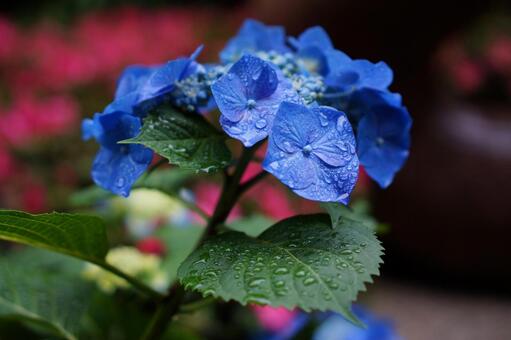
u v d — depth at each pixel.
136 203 0.85
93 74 1.64
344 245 0.53
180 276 0.53
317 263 0.52
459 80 2.31
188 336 0.71
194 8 2.94
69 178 1.30
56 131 1.31
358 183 1.32
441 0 1.60
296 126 0.53
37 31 2.35
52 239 0.58
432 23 1.66
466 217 1.83
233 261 0.53
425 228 1.88
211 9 2.66
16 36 1.93
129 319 0.72
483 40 2.69
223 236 0.55
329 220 0.55
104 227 0.58
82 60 1.62
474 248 1.87
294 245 0.54
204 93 0.56
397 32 1.68
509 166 1.81
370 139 0.58
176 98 0.56
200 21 2.22
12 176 1.24
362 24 1.66
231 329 0.98
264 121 0.53
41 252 0.76
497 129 1.85
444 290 1.95
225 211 0.59
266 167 0.52
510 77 2.49
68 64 1.60
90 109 1.60
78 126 1.44
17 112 1.29
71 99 1.63
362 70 0.57
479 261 1.89
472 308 1.86
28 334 0.69
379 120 0.59
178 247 0.76
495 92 2.54
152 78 0.56
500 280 1.92
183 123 0.55
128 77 0.60
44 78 1.61
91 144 1.40
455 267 1.92
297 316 0.94
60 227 0.57
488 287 1.96
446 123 1.84
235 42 0.64
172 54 1.82
